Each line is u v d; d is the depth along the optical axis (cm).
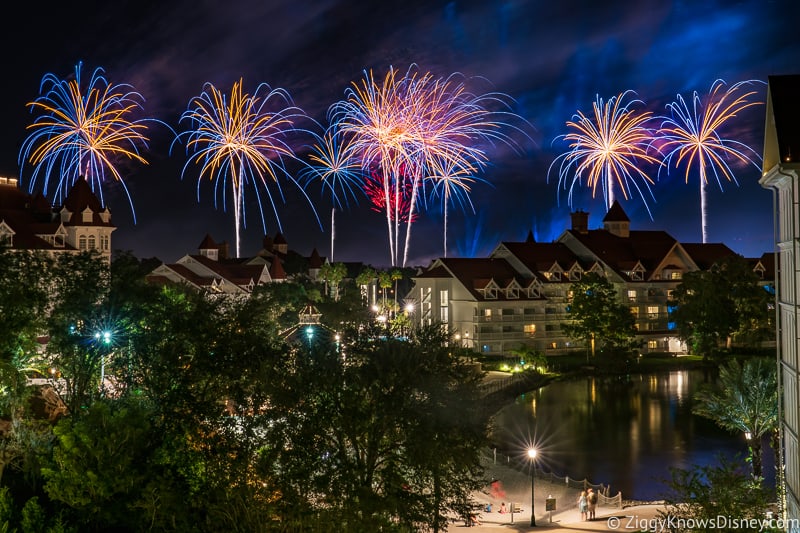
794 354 4019
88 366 5844
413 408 4091
